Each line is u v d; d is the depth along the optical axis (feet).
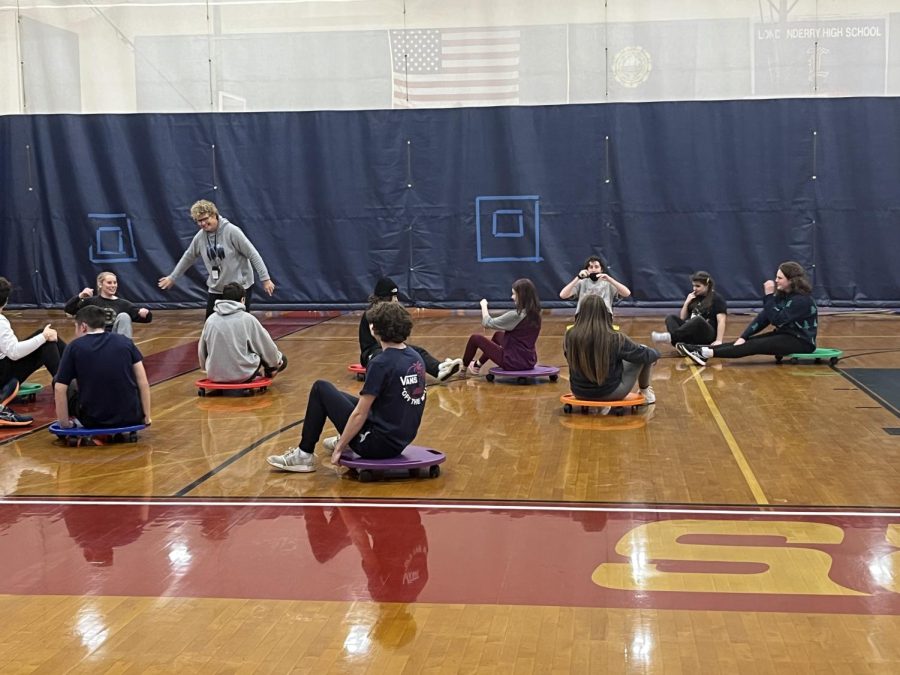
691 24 56.49
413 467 21.15
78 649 13.21
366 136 58.65
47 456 24.22
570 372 28.58
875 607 14.26
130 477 22.12
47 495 20.70
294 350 42.96
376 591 15.07
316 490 20.77
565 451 24.00
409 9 58.23
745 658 12.67
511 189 58.13
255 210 59.47
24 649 13.23
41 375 36.86
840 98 55.57
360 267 59.31
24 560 16.71
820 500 19.60
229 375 31.91
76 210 60.03
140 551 17.07
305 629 13.73
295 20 58.90
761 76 56.29
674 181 57.00
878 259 56.08
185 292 59.77
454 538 17.49
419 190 58.70
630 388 28.25
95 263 60.08
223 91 59.47
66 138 59.67
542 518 18.60
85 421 25.16
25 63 59.77
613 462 22.85
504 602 14.57
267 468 22.75
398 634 13.52
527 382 33.99
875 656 12.69
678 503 19.51
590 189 57.67
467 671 12.39
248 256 38.14
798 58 55.93
